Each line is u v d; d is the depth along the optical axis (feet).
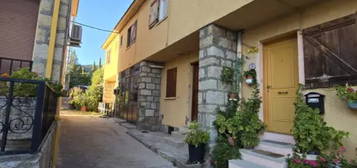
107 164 13.96
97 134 23.88
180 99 23.67
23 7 14.34
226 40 15.84
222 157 13.01
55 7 13.91
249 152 12.55
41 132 7.18
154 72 28.48
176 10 19.85
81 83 93.30
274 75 14.33
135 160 15.06
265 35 14.60
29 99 8.27
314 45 11.66
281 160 10.84
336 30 10.80
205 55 15.53
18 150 6.74
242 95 15.55
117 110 39.83
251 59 15.38
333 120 10.58
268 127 14.14
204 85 15.29
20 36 13.99
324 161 9.80
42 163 7.36
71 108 65.92
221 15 14.11
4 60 13.46
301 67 12.28
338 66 10.50
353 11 10.36
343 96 9.85
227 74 15.26
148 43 25.90
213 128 14.48
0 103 8.02
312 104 11.23
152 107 27.84
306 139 10.51
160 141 20.13
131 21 35.12
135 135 22.85
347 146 10.07
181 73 24.17
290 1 11.91
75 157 15.10
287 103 13.30
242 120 13.79
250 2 12.12
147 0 27.66
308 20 12.26
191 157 13.92
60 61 14.25
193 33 17.20
